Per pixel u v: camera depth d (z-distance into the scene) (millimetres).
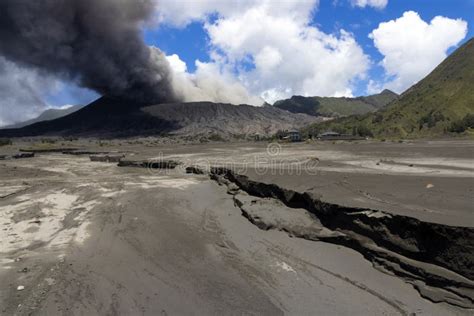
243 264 14180
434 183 20500
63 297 11445
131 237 17984
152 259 14922
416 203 15367
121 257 15172
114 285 12383
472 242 10500
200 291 11906
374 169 34656
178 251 15859
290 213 18875
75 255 15391
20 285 12297
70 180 40844
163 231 18984
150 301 11242
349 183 21438
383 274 12281
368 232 13938
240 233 18078
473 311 9664
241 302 11156
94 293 11750
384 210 13914
